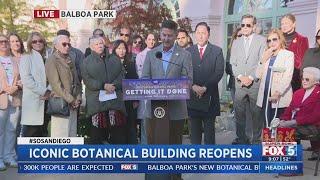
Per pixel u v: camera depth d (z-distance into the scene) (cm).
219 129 1034
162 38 546
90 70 667
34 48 675
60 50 661
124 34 809
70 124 670
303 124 632
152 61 550
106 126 682
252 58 725
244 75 729
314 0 1020
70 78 664
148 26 970
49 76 654
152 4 984
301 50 736
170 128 549
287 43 742
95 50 668
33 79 663
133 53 800
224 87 1227
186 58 550
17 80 670
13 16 1166
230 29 1289
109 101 673
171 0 1297
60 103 655
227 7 1296
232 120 1045
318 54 712
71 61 677
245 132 761
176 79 473
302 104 639
